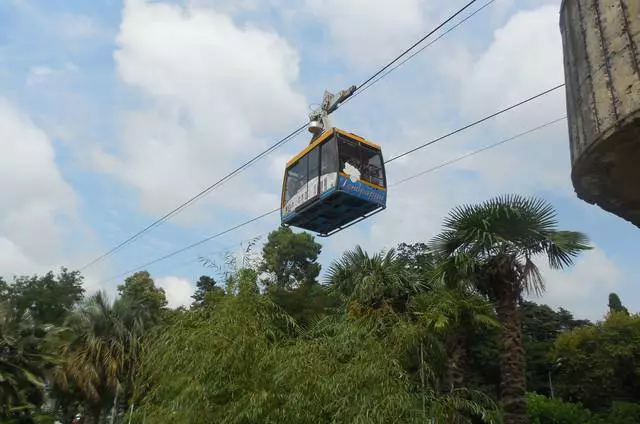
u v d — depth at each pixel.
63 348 23.97
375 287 17.78
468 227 15.85
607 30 4.91
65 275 43.53
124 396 24.61
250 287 10.23
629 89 4.54
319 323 11.56
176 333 9.96
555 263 15.44
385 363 8.95
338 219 20.94
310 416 8.52
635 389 38.03
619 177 5.05
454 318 15.10
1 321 20.08
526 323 52.34
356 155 19.83
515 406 14.12
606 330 39.88
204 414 8.71
